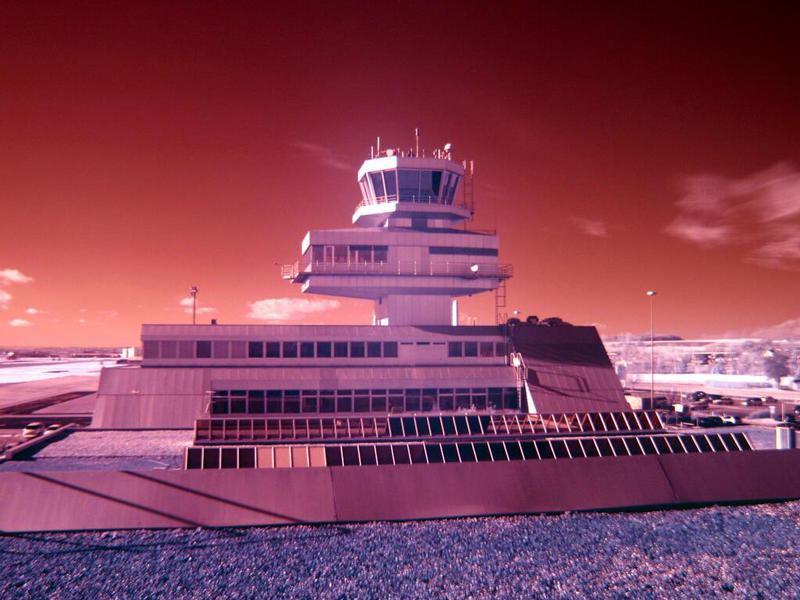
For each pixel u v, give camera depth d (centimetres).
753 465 3912
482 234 6294
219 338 5672
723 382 13262
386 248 5947
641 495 3625
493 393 5812
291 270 6147
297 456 3697
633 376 14675
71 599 2362
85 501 3078
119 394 5422
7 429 6206
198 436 4644
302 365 5731
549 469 3625
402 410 5606
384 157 6372
